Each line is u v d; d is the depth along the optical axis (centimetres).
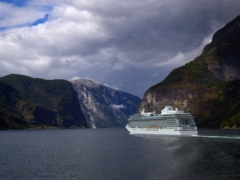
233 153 9550
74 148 13000
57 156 10088
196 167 7356
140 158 9088
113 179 6412
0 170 7538
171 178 6338
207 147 11212
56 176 6825
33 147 13788
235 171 6856
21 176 6875
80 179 6500
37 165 8212
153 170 7150
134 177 6519
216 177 6334
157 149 11331
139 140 16412
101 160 8919
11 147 13838
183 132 19188
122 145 13750
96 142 16850
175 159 8656
